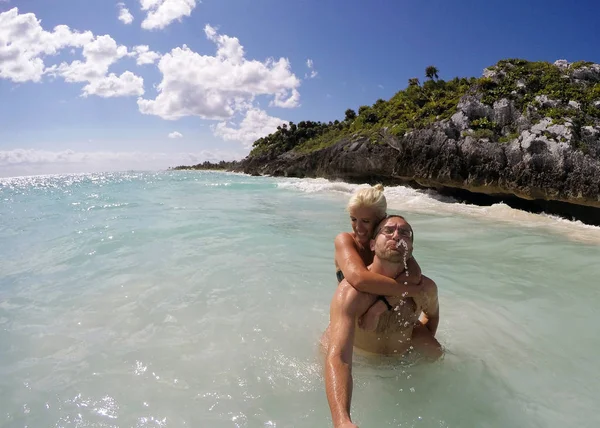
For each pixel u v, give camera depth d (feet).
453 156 48.49
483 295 14.10
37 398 7.84
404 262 7.96
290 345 10.05
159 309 12.35
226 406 7.61
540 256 19.84
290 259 18.12
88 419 7.20
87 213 31.99
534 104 45.93
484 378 8.59
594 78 48.32
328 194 52.49
